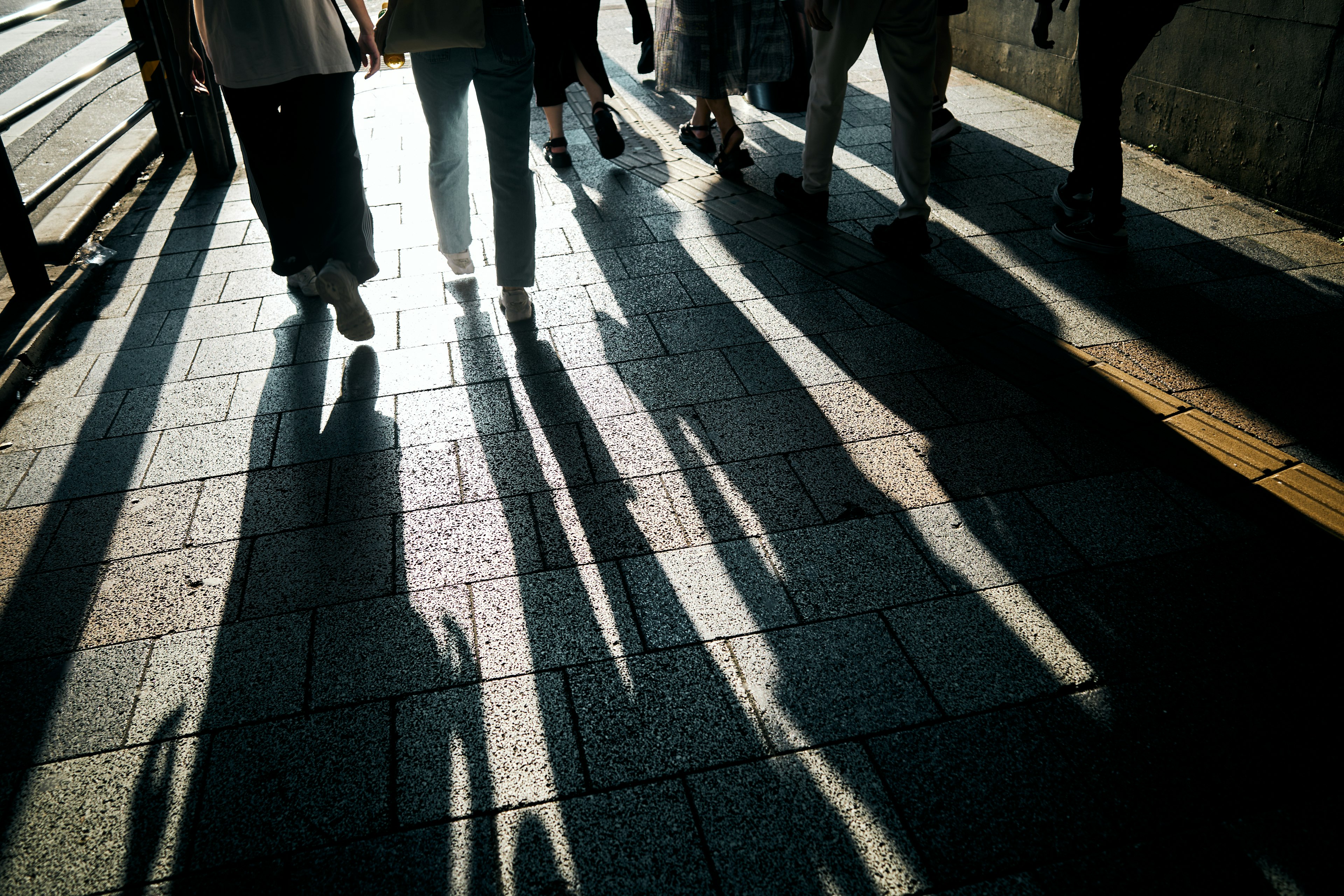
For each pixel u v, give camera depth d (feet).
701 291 13.73
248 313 13.62
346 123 11.53
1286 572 8.35
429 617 8.17
